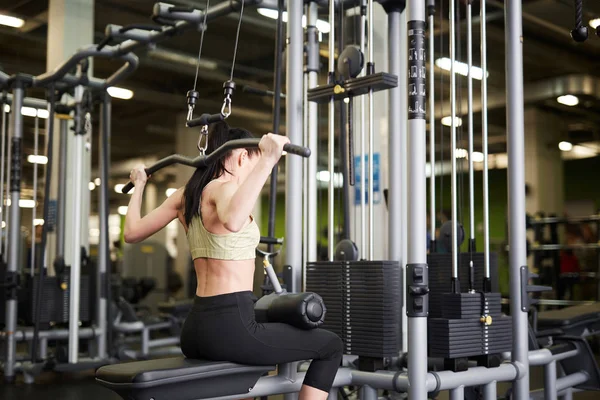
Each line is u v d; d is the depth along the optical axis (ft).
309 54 10.99
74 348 16.11
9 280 16.11
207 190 6.67
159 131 46.01
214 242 6.52
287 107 9.35
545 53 29.68
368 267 8.50
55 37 21.38
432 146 9.18
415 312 7.57
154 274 43.88
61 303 17.66
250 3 12.01
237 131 7.21
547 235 35.88
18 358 17.26
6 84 16.51
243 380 6.75
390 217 9.59
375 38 13.33
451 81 8.89
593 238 33.65
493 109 35.96
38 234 28.07
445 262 10.14
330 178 9.16
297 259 9.07
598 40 27.25
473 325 8.24
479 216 37.01
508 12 9.33
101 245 17.42
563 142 42.04
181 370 6.18
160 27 13.32
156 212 7.25
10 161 16.94
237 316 6.43
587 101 35.45
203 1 22.79
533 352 9.64
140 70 32.55
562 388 10.46
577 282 28.86
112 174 59.77
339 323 8.71
